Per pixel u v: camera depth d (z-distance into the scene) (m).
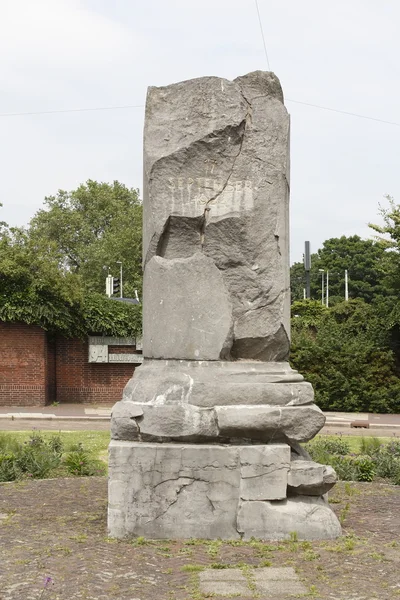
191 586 5.73
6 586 5.71
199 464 7.14
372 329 30.50
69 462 11.55
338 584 5.80
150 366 7.71
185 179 7.75
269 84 8.00
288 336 7.85
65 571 6.07
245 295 7.70
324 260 77.12
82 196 70.56
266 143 7.84
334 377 28.80
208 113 7.76
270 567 6.21
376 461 12.03
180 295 7.60
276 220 7.79
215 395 7.31
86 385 29.83
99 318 29.27
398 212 31.55
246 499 7.10
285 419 7.25
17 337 28.22
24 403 28.12
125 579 5.89
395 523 7.91
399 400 28.20
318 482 7.20
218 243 7.70
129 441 7.34
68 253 68.94
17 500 9.06
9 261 27.19
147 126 7.91
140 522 7.11
